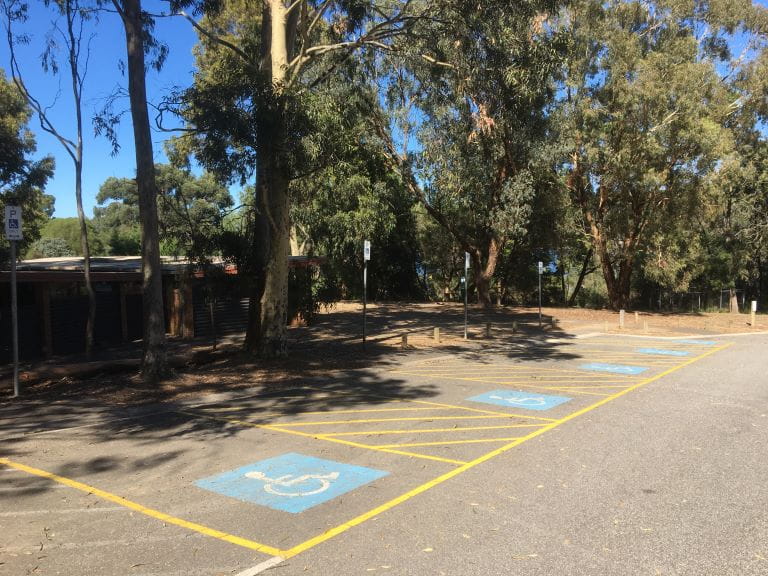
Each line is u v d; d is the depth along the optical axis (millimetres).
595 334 21984
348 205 30078
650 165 27844
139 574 3830
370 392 10359
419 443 7012
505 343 18641
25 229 20984
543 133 24969
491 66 13562
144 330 11469
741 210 36781
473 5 12430
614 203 31219
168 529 4555
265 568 3908
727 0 28375
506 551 4152
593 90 27922
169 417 8492
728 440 7168
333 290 17812
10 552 4168
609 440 7160
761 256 40875
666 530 4512
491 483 5578
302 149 11625
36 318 15930
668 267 32875
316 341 18391
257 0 18203
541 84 14219
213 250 14117
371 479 5699
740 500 5145
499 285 40875
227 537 4402
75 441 7219
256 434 7465
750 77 28531
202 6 13930
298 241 38656
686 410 8930
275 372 12312
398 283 43625
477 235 34281
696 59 28406
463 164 26109
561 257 39375
